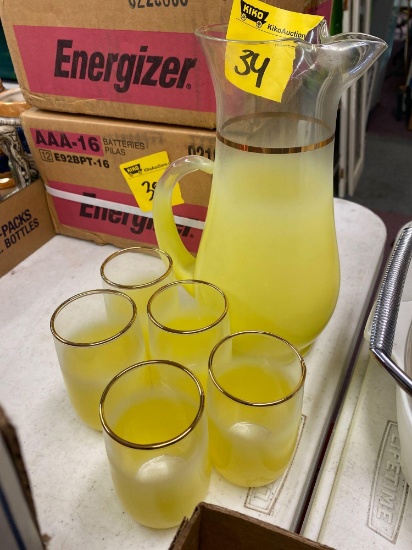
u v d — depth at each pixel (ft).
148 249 1.86
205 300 1.55
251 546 1.04
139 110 1.96
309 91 1.33
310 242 1.41
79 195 2.37
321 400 1.63
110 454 1.12
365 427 1.52
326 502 1.33
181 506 1.20
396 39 10.12
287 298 1.45
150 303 1.48
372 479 1.38
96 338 1.58
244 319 1.53
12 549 0.74
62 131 2.18
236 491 1.37
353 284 2.13
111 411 1.22
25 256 2.46
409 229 1.47
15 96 2.64
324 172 1.38
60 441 1.54
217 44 1.27
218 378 1.33
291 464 1.44
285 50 1.22
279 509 1.32
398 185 6.80
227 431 1.22
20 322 2.05
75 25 1.89
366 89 6.38
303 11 1.45
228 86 1.35
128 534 1.29
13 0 1.95
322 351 1.81
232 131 1.40
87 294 1.56
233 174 1.38
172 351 1.40
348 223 2.55
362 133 6.51
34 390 1.73
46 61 2.05
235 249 1.43
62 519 1.32
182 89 1.82
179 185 2.00
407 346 1.42
